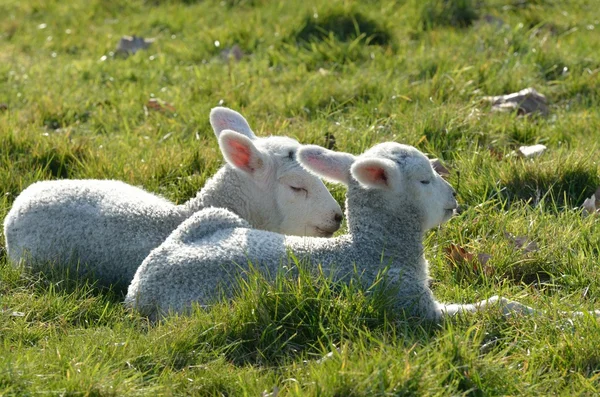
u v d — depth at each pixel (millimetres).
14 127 13133
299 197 10008
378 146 8883
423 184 8648
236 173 10047
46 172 12180
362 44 17172
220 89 15156
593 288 8719
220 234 8727
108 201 9727
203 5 20562
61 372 7195
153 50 18188
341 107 14219
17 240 9781
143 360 7488
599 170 11250
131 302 8555
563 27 17938
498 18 18266
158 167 11883
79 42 19344
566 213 10250
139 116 14570
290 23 17844
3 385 6859
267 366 7516
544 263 9359
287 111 14102
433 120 12734
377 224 8578
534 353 7395
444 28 17969
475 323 7922
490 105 13961
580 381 7082
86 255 9469
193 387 7121
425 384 6824
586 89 14664
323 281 8023
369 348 7406
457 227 10141
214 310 7875
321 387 6785
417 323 7965
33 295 8664
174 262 8398
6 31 20641
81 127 14148
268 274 8227
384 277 8211
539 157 11641
